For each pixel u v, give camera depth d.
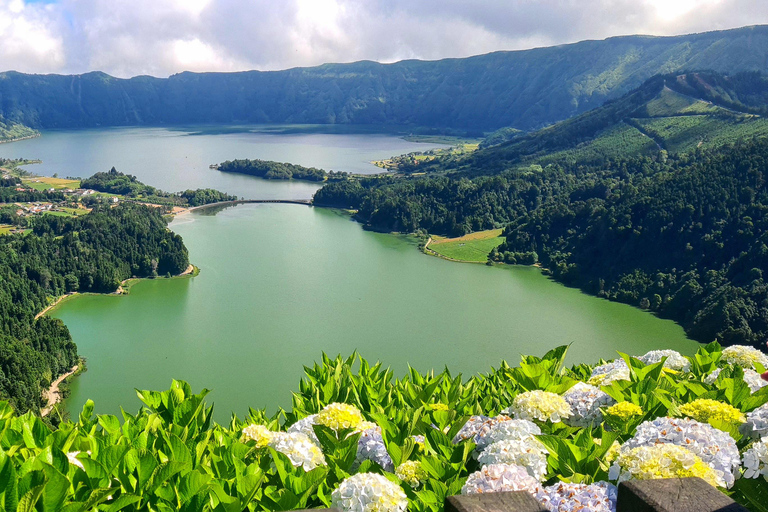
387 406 11.23
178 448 8.12
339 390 11.96
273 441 8.77
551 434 9.06
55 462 7.05
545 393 9.52
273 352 93.06
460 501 4.31
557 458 7.87
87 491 6.90
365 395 11.92
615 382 9.55
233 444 8.28
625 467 7.05
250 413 11.81
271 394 78.62
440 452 8.77
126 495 6.67
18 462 7.25
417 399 11.41
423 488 7.79
